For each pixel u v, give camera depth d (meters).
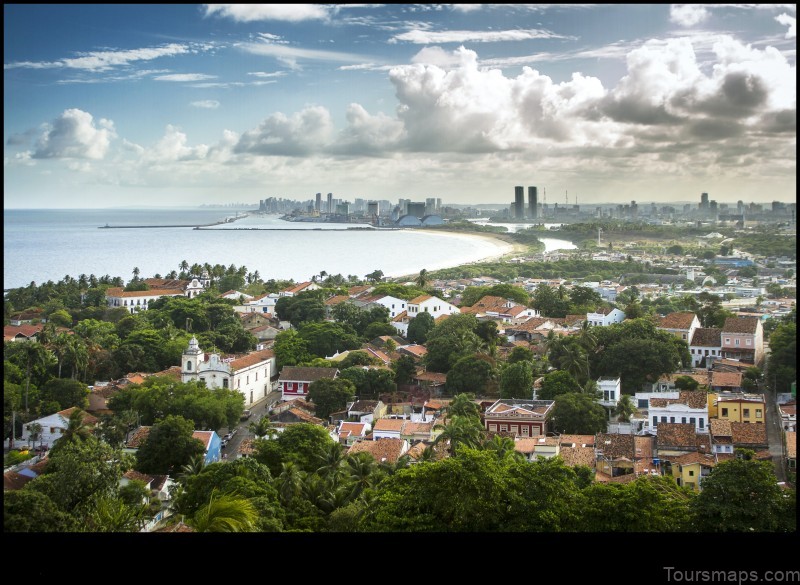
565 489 48.94
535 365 110.75
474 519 45.78
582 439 82.25
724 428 81.75
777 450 78.44
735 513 48.22
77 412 83.75
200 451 78.19
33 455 84.75
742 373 103.88
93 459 53.25
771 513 48.28
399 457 74.75
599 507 47.12
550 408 90.06
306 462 72.06
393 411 102.00
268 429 86.38
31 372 105.44
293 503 57.25
